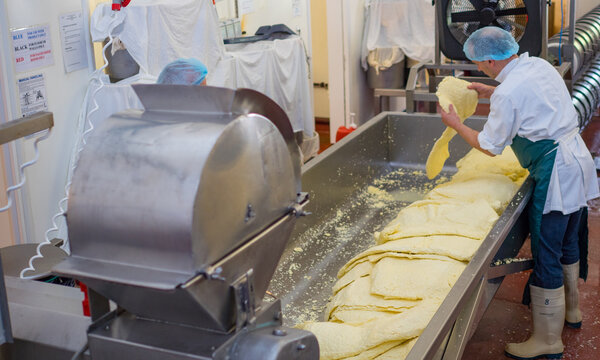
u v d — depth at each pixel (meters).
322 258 2.84
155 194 1.03
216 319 1.11
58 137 3.45
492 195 2.74
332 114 5.95
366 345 1.74
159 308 1.13
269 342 1.12
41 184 3.33
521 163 2.73
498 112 2.57
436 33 3.67
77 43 3.53
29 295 1.46
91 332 1.18
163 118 1.15
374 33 5.75
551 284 2.71
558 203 2.59
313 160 3.06
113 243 1.08
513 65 2.64
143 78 3.57
